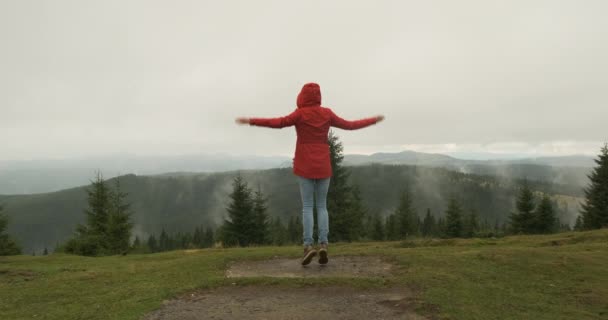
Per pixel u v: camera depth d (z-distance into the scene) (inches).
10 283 347.3
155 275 304.7
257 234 1694.1
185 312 209.8
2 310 246.2
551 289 255.3
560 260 319.3
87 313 219.6
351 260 324.2
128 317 204.5
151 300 231.1
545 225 1961.1
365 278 258.4
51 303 251.3
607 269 301.4
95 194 1549.0
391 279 256.2
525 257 324.5
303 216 284.2
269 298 230.7
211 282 259.3
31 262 642.2
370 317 198.7
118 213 1480.1
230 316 202.5
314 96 273.3
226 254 366.3
